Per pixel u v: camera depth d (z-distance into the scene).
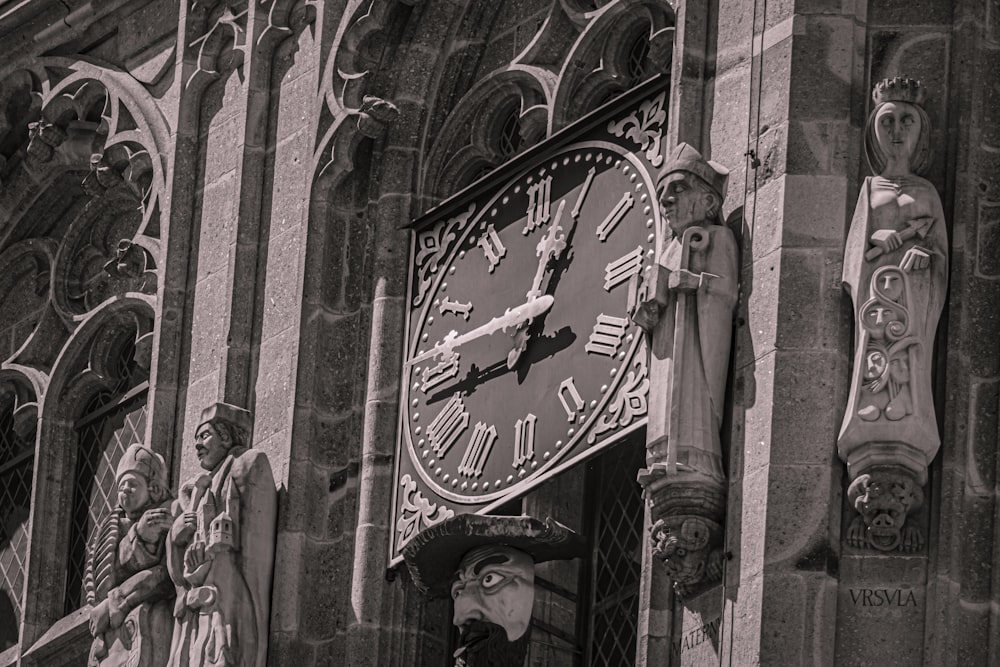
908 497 33.25
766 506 33.50
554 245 37.12
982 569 33.12
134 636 38.88
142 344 41.81
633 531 37.06
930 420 33.38
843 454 33.47
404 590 37.56
